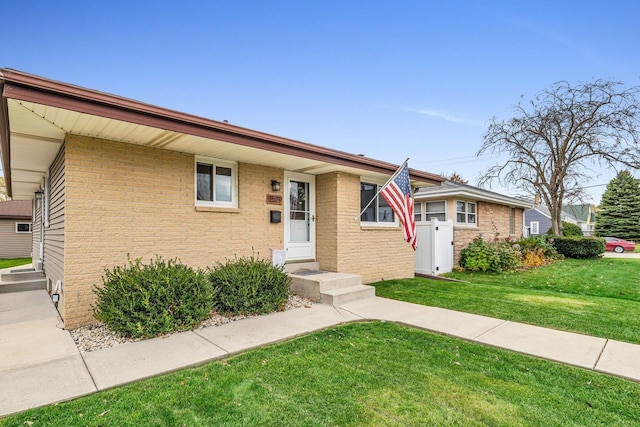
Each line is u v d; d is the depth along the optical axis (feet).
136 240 17.93
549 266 42.75
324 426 8.66
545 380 11.12
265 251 23.70
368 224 29.60
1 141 17.35
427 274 35.76
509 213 56.59
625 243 81.20
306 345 14.08
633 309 20.08
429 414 9.17
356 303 21.31
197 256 20.22
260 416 9.05
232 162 22.44
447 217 42.22
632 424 8.75
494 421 8.86
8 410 9.05
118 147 17.48
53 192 22.03
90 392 10.07
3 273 31.96
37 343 13.99
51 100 12.19
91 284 16.48
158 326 14.94
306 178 27.22
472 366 12.19
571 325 16.89
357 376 11.35
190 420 8.86
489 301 22.13
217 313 18.28
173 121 15.43
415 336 15.30
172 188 19.35
